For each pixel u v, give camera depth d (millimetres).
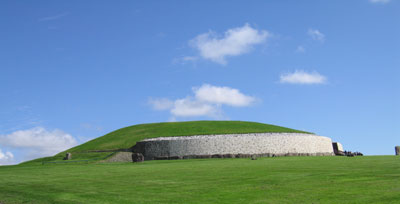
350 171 31062
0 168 49250
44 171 40438
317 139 75125
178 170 37500
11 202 22422
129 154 65250
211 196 22031
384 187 22031
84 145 79812
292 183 25406
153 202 20938
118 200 21781
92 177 33219
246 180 27922
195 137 69188
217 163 46750
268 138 68375
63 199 22594
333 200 19328
